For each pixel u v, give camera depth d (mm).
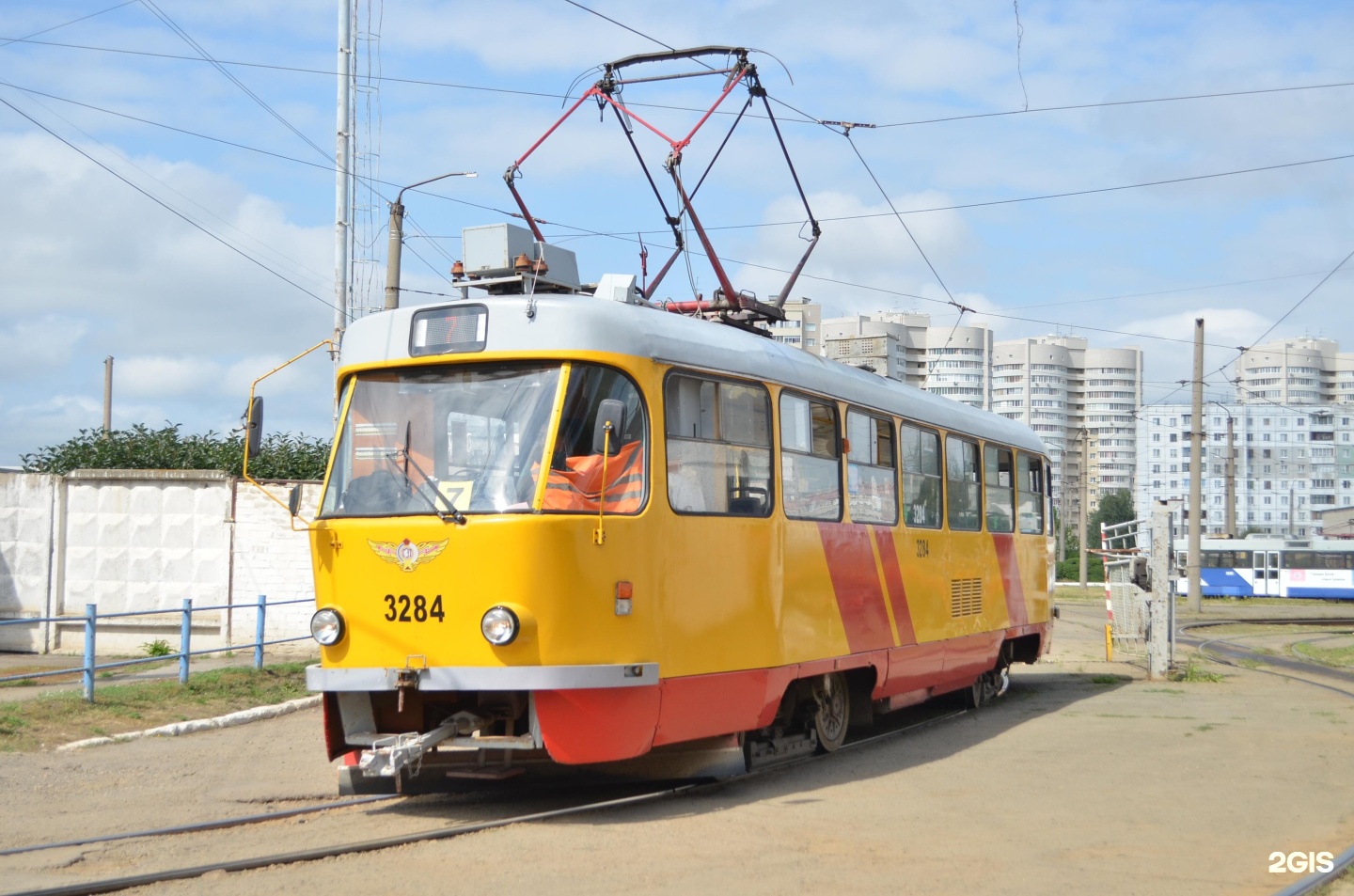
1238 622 37031
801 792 9016
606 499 7953
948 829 7711
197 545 18438
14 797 8594
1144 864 6871
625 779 9055
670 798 8656
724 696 8797
